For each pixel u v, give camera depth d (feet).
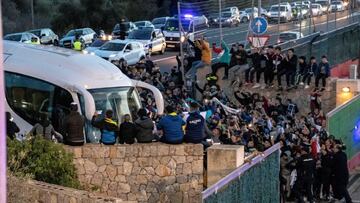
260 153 78.28
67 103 80.74
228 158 73.26
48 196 55.88
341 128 128.47
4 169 29.81
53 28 293.43
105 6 303.27
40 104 82.28
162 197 74.13
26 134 74.23
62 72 82.69
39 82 82.53
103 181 73.05
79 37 211.82
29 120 82.33
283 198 92.94
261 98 128.88
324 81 139.33
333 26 204.95
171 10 316.19
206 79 134.62
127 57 180.04
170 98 115.14
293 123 115.75
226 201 65.67
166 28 230.27
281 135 100.58
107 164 73.15
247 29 187.11
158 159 73.97
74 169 68.59
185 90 123.13
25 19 286.66
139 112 75.36
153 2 331.77
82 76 83.15
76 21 297.53
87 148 72.49
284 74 137.80
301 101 138.10
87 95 77.71
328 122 122.42
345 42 184.65
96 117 75.41
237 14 212.23
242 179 70.33
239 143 87.04
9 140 63.16
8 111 82.79
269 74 138.51
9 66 84.12
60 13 298.76
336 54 177.06
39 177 63.41
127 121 74.59
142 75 125.29
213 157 73.87
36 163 63.21
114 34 237.04
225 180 65.16
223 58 140.26
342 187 101.09
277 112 125.59
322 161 101.60
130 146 73.56
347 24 204.85
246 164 72.38
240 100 130.82
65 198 55.52
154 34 213.46
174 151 74.13
